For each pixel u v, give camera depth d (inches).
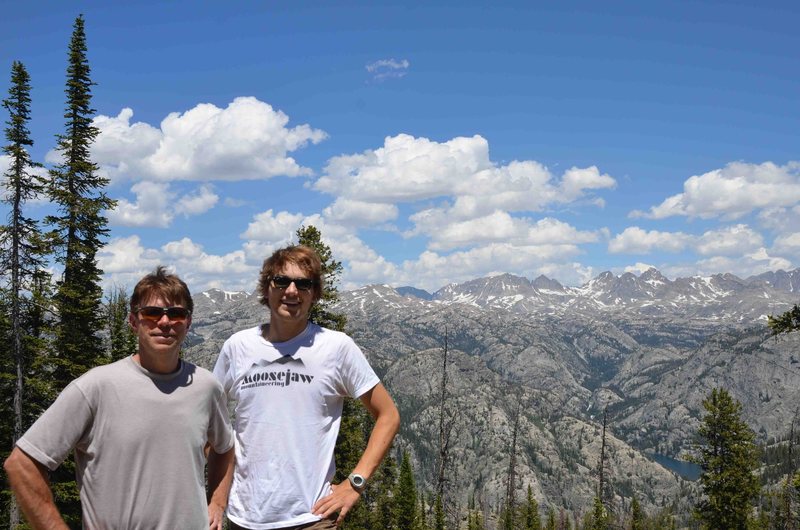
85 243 1037.8
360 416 1105.4
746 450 1578.5
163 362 190.9
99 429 180.9
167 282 191.5
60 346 968.3
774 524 2502.5
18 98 975.6
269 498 209.6
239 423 220.5
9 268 964.0
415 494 2137.1
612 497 2402.8
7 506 934.4
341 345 223.0
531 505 3152.1
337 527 212.1
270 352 220.8
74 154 1042.7
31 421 1005.8
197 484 191.2
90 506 181.6
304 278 220.2
